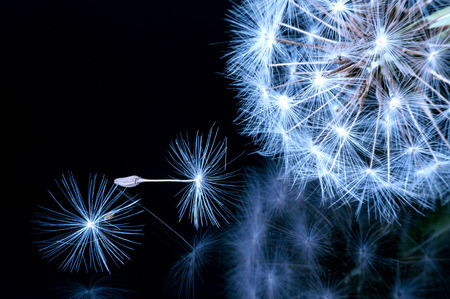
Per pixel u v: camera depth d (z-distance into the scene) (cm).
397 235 9
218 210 10
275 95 10
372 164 10
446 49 9
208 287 9
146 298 9
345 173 10
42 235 10
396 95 9
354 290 9
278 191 10
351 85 10
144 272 9
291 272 9
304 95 10
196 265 9
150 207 10
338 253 9
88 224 9
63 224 9
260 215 10
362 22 10
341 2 10
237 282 9
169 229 10
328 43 10
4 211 10
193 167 10
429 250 9
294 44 10
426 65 9
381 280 9
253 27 10
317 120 10
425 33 9
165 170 10
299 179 10
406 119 10
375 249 9
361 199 10
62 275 9
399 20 10
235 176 10
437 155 10
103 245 9
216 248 9
